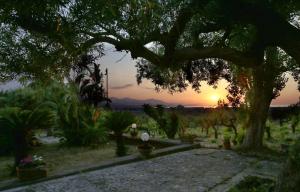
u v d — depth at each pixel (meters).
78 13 3.16
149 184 8.13
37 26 3.78
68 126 15.63
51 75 5.53
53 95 17.83
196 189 7.72
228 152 13.35
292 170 4.25
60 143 15.96
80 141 15.41
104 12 3.17
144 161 11.16
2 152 13.31
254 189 7.28
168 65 6.68
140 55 6.14
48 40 4.94
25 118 9.92
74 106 15.94
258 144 14.18
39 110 10.23
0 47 4.93
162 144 15.40
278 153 13.12
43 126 10.35
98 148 14.88
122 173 9.27
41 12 3.30
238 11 5.74
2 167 11.25
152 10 3.22
